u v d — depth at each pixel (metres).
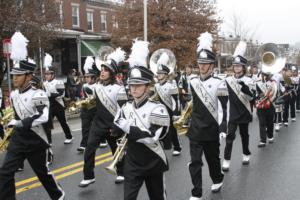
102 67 6.32
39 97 4.95
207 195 6.07
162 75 8.37
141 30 25.55
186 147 9.73
